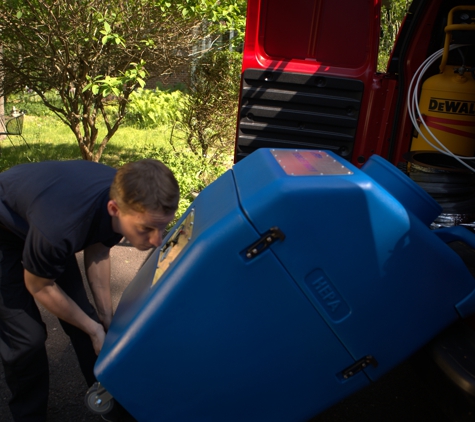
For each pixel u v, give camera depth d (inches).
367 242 63.0
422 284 64.9
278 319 64.9
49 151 294.4
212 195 76.8
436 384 68.4
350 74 142.0
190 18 209.5
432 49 134.0
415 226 63.8
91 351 91.1
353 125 144.4
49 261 69.4
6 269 80.6
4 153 284.0
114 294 141.0
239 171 75.9
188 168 221.0
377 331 65.8
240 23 217.0
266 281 63.4
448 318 66.5
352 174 64.7
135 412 68.3
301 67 143.5
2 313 81.0
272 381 67.4
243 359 66.4
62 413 95.6
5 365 84.4
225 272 63.0
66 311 76.5
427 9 129.4
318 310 64.6
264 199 61.4
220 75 240.7
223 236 62.2
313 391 67.9
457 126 123.2
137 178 64.3
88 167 77.8
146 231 67.3
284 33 142.6
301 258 62.8
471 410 62.3
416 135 132.9
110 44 204.4
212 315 64.5
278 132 148.1
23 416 87.3
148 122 376.2
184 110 255.9
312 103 144.3
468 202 108.5
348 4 138.3
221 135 249.0
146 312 65.1
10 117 304.3
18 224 76.4
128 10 204.8
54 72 216.7
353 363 66.9
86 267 90.7
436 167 109.0
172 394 67.8
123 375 66.6
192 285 63.5
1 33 206.5
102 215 72.1
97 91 189.2
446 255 64.9
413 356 73.3
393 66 141.9
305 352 66.2
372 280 64.2
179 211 190.5
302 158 73.5
